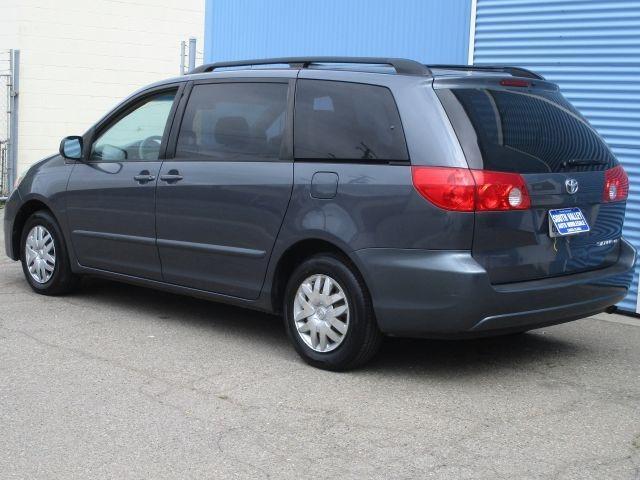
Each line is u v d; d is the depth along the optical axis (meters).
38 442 4.07
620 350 5.95
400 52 8.84
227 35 10.42
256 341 5.92
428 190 4.69
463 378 5.18
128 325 6.29
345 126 5.17
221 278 5.77
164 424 4.32
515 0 7.80
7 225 7.47
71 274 7.06
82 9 14.79
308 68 5.57
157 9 15.32
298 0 9.68
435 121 4.79
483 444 4.13
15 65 12.98
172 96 6.26
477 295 4.63
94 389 4.83
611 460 3.97
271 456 3.94
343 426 4.34
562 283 4.99
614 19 7.14
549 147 5.08
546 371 5.38
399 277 4.79
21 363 5.30
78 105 14.95
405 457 3.96
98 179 6.59
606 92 7.24
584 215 5.20
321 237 5.11
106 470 3.76
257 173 5.50
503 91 5.07
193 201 5.86
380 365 5.41
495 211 4.69
